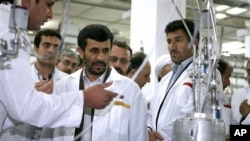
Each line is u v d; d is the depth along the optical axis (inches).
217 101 32.0
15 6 29.9
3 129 44.1
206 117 28.5
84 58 61.7
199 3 30.0
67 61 125.9
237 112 101.7
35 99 36.7
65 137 56.8
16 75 36.1
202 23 30.5
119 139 58.1
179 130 28.3
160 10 153.5
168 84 76.9
